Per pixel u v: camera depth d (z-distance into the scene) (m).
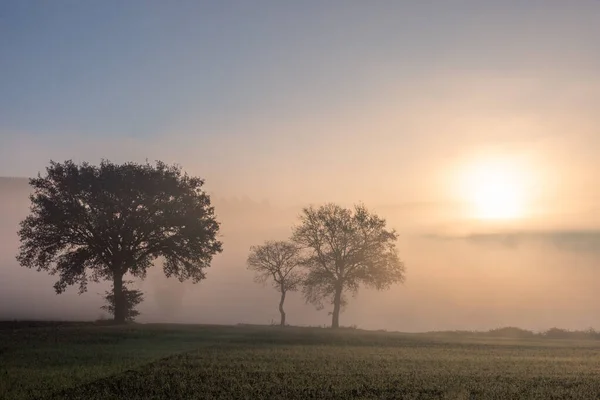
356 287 80.88
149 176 67.19
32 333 49.50
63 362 32.53
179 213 67.12
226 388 25.95
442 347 48.00
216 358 35.25
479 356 40.41
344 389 26.08
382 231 79.25
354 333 64.38
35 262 66.31
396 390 26.12
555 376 30.75
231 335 54.12
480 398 24.73
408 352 42.28
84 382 26.72
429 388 26.62
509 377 30.00
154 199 67.00
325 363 33.97
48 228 64.81
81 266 66.44
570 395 25.59
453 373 30.97
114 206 65.06
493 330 74.31
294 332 61.56
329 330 70.06
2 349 38.31
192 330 57.72
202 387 26.02
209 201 71.69
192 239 67.56
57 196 65.31
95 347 40.19
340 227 78.69
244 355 37.03
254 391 25.39
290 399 24.08
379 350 43.31
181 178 71.06
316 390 25.81
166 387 25.88
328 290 79.69
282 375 29.34
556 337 68.50
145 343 44.00
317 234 79.44
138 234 66.94
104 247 66.31
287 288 84.38
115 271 67.00
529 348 48.72
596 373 32.31
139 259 67.19
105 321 66.50
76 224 65.19
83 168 66.44
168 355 36.38
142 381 27.12
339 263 78.38
